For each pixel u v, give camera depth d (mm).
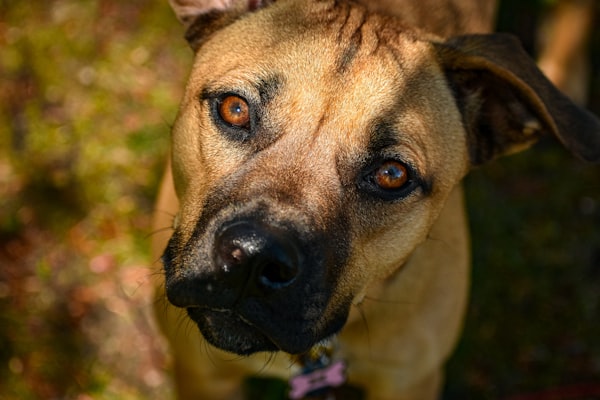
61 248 840
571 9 933
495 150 638
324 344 585
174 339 682
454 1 742
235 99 566
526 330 847
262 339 552
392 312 648
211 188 559
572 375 832
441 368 763
